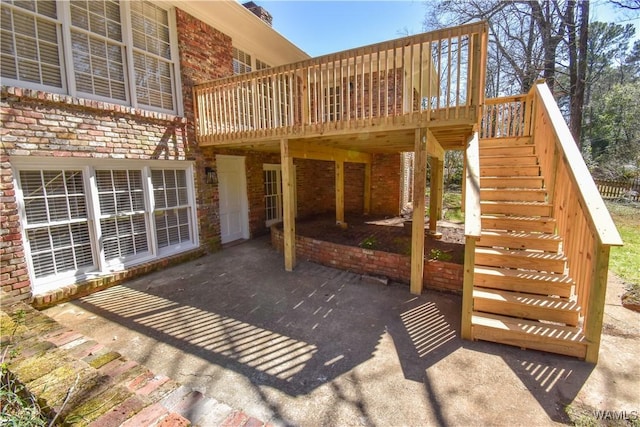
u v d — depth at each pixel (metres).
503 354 2.95
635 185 14.63
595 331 2.73
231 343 3.21
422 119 4.14
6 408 1.42
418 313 3.87
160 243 5.72
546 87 5.11
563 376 2.60
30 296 3.88
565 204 3.72
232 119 6.30
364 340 3.26
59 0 4.06
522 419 2.16
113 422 1.41
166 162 5.66
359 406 2.31
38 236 4.02
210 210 6.61
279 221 9.30
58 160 4.13
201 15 6.10
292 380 2.61
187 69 5.89
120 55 4.85
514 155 5.48
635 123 20.64
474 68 3.75
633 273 5.13
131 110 4.90
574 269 3.31
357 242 6.12
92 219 4.59
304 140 5.80
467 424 2.12
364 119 4.50
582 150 20.89
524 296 3.44
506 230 4.34
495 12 13.20
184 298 4.39
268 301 4.29
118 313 3.91
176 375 2.68
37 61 3.91
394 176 9.99
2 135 3.55
